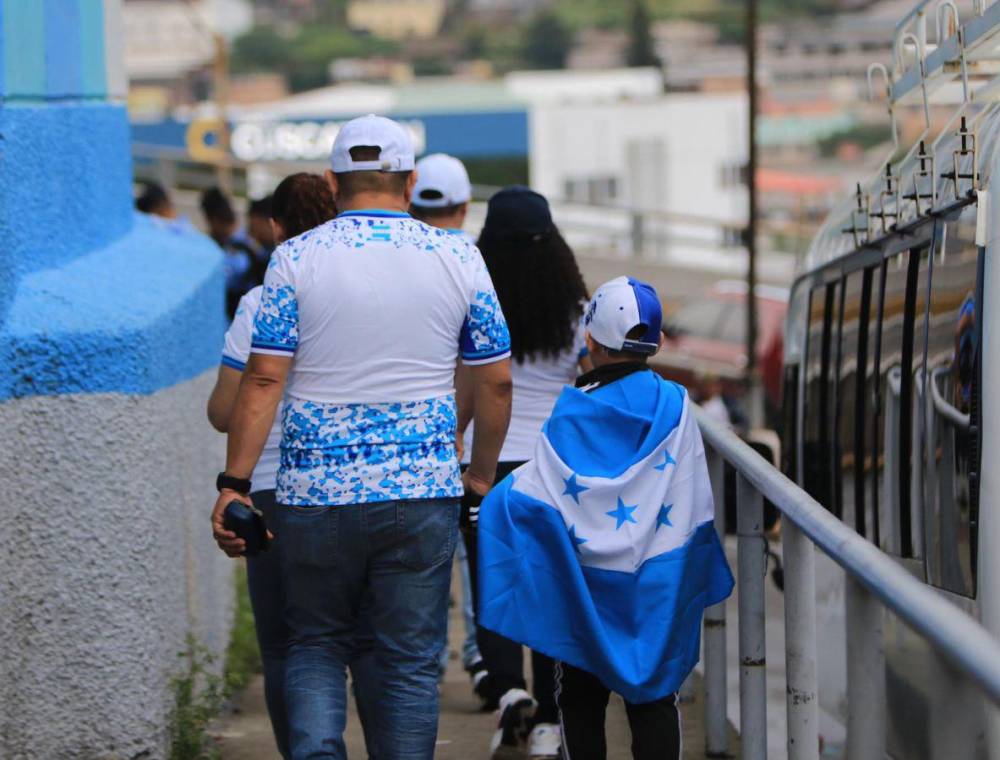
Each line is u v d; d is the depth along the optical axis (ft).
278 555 32.71
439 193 38.52
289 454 27.58
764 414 126.21
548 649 27.76
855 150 469.16
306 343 27.32
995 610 25.34
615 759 36.65
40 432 31.94
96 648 32.30
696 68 503.61
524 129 240.73
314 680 27.86
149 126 228.63
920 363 29.84
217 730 39.83
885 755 23.15
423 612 27.81
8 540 31.60
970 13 29.71
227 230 80.07
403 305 27.25
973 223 26.58
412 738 27.86
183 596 37.29
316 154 227.20
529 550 28.07
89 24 44.50
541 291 35.45
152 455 32.71
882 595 20.04
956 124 30.12
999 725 23.38
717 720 35.12
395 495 27.17
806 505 24.54
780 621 44.98
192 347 40.40
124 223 49.75
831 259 40.24
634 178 241.35
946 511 27.78
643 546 27.73
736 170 242.37
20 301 33.94
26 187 35.42
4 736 31.60
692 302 136.05
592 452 28.25
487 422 28.78
